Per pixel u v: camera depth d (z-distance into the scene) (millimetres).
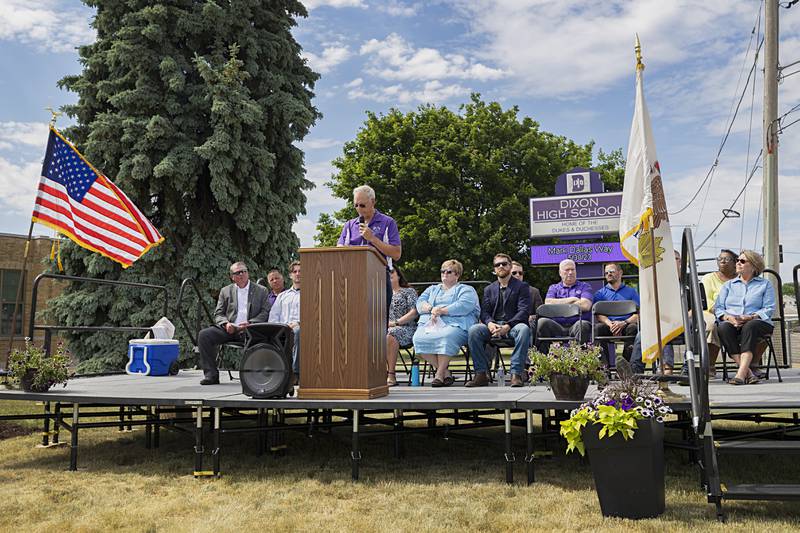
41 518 4312
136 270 14359
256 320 7531
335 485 5141
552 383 5156
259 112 14602
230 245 15016
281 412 6688
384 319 5871
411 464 6039
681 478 5238
